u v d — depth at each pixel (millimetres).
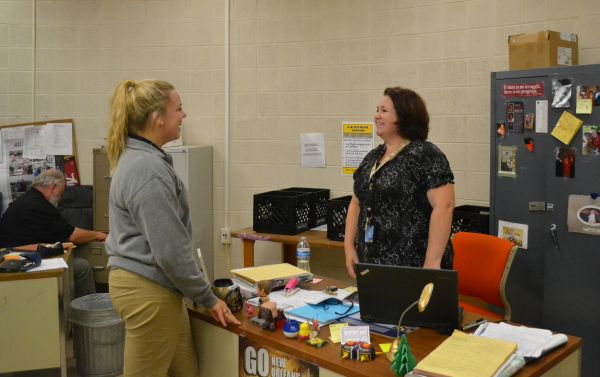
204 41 4609
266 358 1989
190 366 2232
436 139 3979
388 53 4098
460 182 3916
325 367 1791
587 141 2859
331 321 2107
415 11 3973
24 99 4789
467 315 2174
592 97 2818
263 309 2061
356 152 4281
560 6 3449
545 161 3035
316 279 2656
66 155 4789
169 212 1928
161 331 1999
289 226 3896
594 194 2859
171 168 2037
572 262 2973
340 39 4250
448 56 3881
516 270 3193
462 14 3803
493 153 3248
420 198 2438
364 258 2545
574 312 2984
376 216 2498
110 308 3383
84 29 4738
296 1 4359
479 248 2877
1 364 2986
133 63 4730
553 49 3051
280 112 4492
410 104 2457
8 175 4730
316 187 4449
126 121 2023
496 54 3705
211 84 4629
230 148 4648
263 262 4594
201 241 4523
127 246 1989
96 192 4535
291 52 4410
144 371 2018
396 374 1659
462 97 3855
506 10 3645
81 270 4145
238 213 4684
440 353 1696
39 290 2969
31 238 3912
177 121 2109
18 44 4746
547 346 1794
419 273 1917
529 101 3064
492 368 1594
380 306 2016
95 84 4770
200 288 2008
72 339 3717
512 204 3189
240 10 4512
